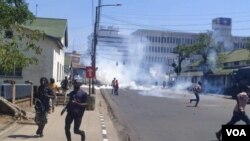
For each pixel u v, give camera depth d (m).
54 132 15.75
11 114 18.91
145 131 18.36
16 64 17.25
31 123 17.94
